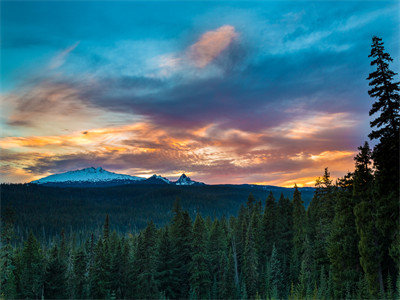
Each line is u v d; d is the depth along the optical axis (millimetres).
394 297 27094
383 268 30406
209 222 91312
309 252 46844
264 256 62438
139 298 50031
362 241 30422
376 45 27703
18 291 59469
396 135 26469
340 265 34281
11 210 55906
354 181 32562
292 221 66188
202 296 51469
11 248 54344
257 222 67750
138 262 52406
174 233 61938
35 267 61156
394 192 28141
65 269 63188
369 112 28109
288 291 52656
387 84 27188
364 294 30141
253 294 53844
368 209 30797
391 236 28719
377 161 29109
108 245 69750
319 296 34562
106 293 55188
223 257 57344
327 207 44562
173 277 51625
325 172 46062
